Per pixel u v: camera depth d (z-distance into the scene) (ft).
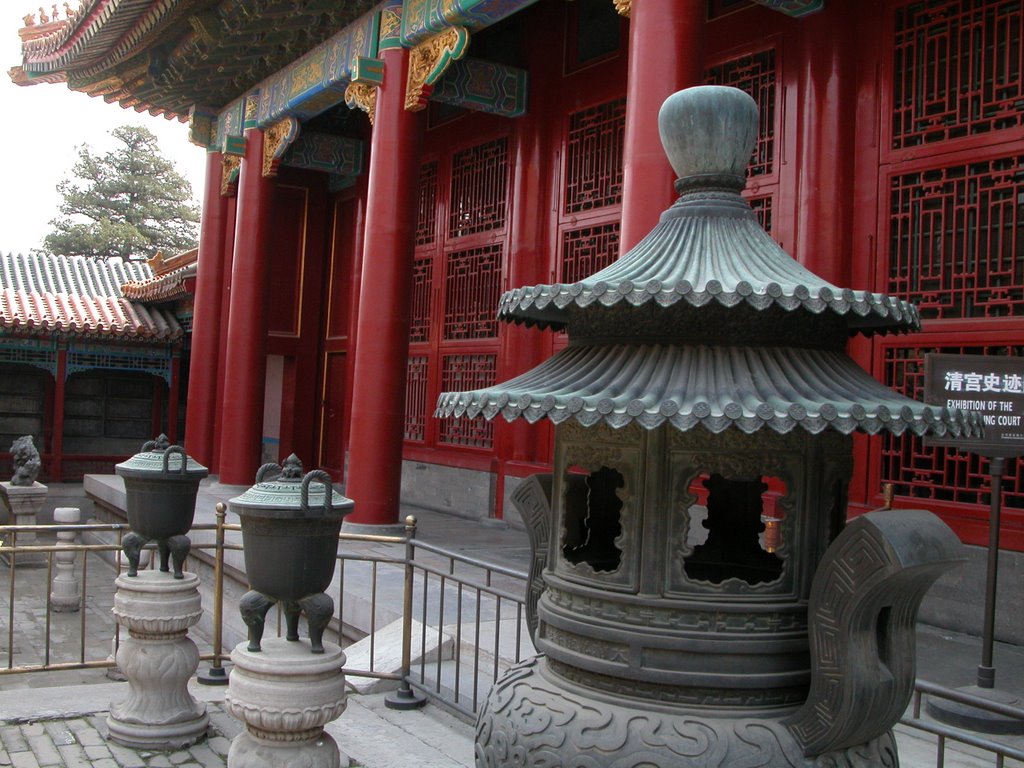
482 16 39.32
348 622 30.83
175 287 74.84
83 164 147.64
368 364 42.57
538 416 8.73
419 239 58.34
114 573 56.95
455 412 9.57
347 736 20.92
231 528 26.63
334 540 16.38
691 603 9.11
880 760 9.51
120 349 81.41
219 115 65.05
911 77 30.48
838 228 31.81
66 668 25.18
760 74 35.42
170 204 152.15
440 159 56.44
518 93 48.49
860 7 31.99
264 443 73.31
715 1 37.50
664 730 8.96
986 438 20.52
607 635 9.35
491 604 30.09
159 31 55.11
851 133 31.94
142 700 21.67
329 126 65.05
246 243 59.00
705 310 9.39
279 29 49.98
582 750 9.12
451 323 55.01
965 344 27.99
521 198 48.85
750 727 8.96
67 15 66.08
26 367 80.33
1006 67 27.58
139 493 21.77
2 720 22.62
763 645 9.05
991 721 18.75
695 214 10.22
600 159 44.83
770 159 34.73
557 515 10.36
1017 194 27.25
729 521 12.93
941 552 8.28
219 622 26.89
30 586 53.16
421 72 42.32
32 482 62.18
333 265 69.97
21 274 89.86
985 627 20.48
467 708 21.13
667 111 10.44
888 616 8.78
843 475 9.68
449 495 53.26
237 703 16.14
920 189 29.89
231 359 58.85
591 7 45.93
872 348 30.53
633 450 9.41
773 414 8.14
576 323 10.36
